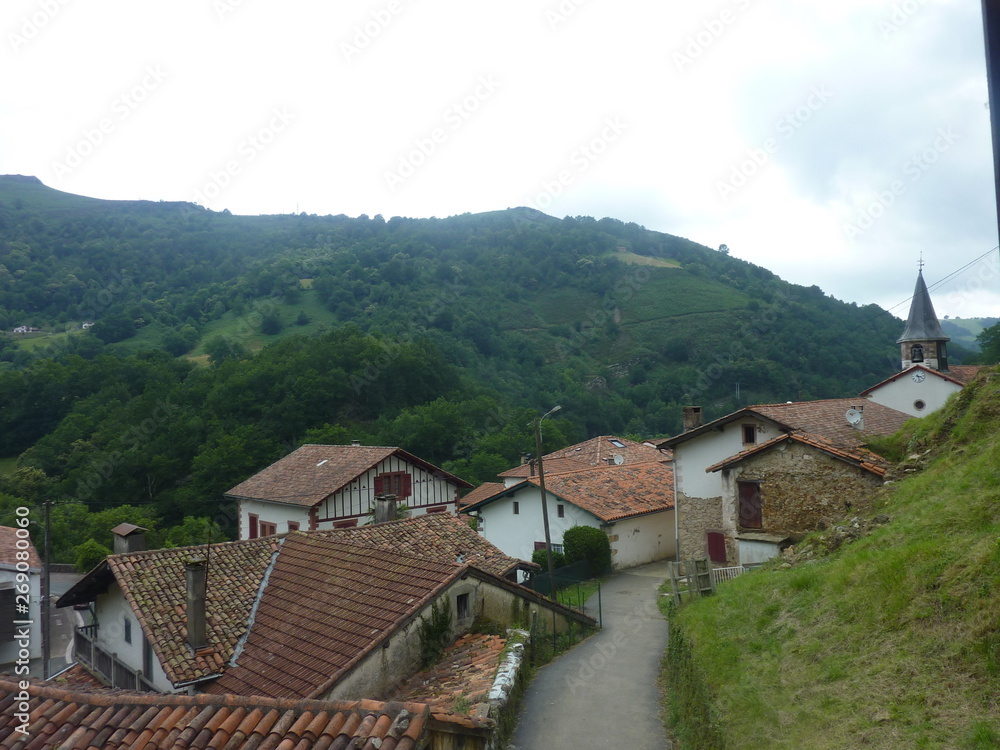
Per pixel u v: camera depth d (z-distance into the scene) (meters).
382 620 10.84
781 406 21.59
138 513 38.78
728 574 17.44
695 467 22.64
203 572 11.70
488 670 10.00
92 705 6.55
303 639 11.14
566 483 27.84
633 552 26.59
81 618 20.36
